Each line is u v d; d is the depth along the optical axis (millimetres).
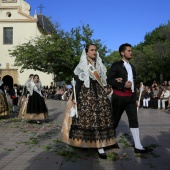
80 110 4988
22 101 10617
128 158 4809
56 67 31375
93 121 4906
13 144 6094
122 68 5176
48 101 25312
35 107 9648
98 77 5094
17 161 4727
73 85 5082
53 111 14875
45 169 4273
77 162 4617
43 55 30109
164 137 6797
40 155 5094
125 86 5062
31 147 5746
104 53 30984
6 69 36906
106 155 4906
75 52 31109
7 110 11117
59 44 30047
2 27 36812
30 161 4715
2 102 10945
